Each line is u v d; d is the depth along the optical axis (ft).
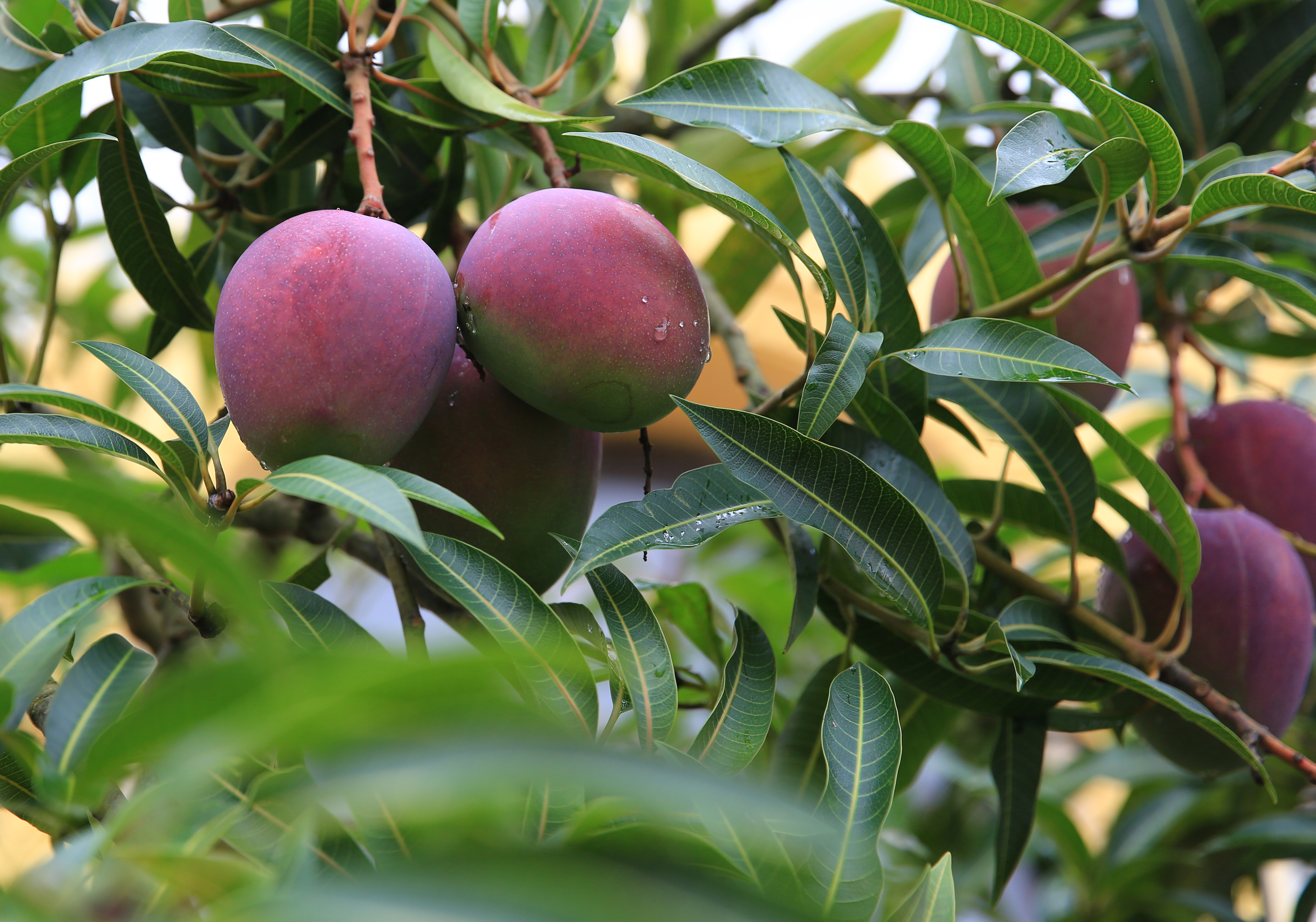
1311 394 6.95
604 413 2.43
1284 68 4.25
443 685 1.03
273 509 3.59
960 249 3.85
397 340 2.15
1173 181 2.76
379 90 3.04
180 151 3.26
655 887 1.03
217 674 1.21
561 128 2.93
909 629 3.17
